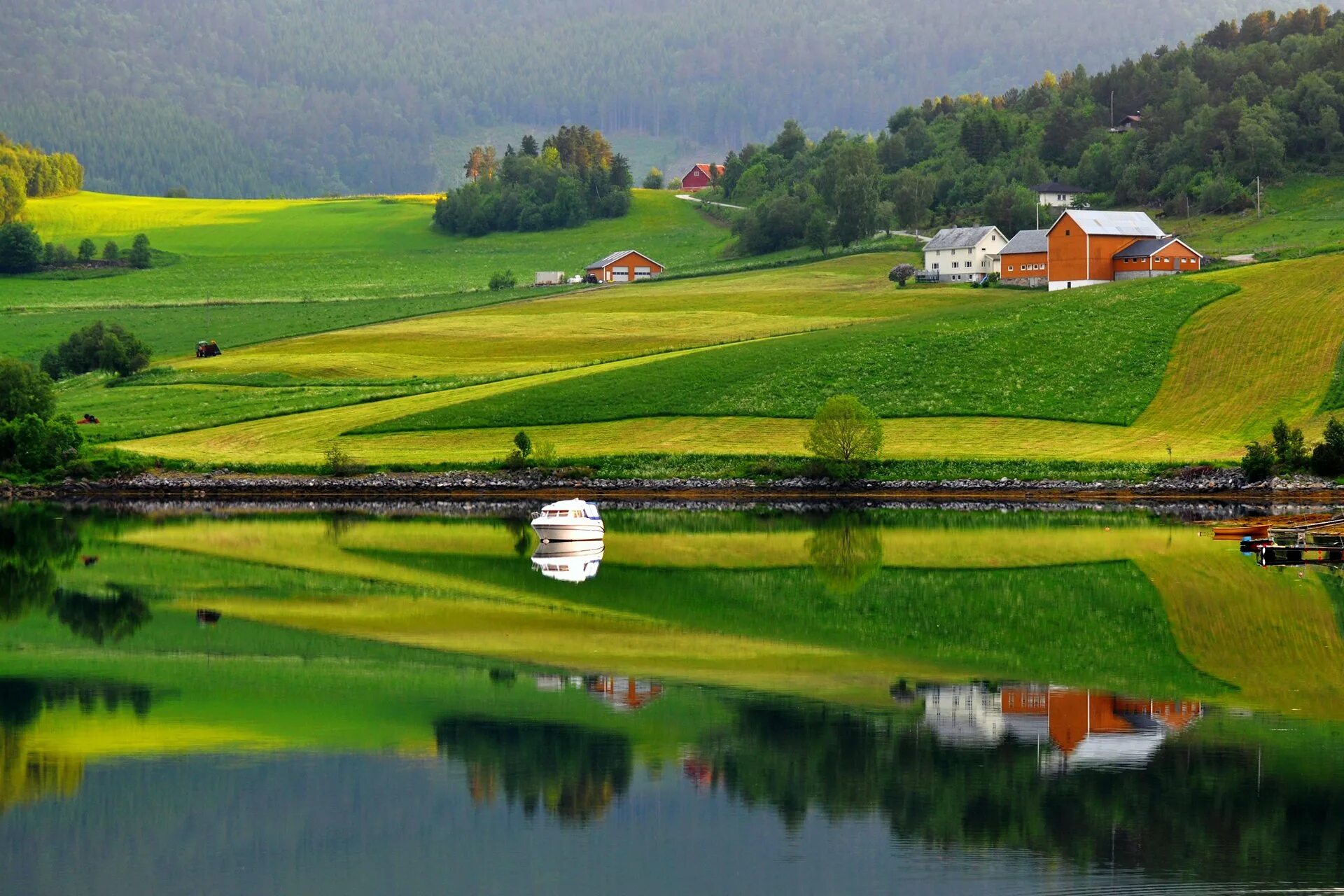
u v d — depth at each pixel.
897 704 93.62
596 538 172.12
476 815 73.31
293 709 92.62
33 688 98.25
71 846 69.56
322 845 69.19
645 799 75.19
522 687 98.44
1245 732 86.62
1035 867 66.25
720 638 114.94
